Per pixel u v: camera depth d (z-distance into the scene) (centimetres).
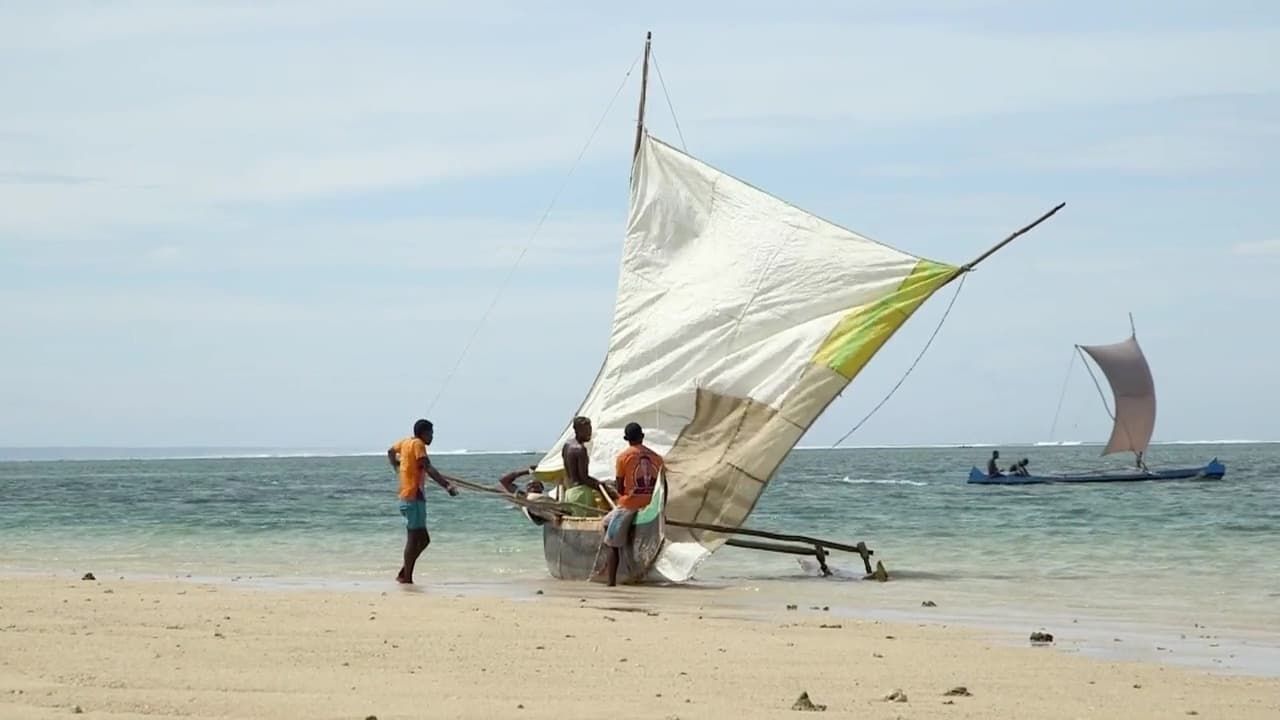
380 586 1800
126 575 1966
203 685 890
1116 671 1070
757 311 2155
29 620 1228
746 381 2114
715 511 2045
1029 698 938
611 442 2145
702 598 1672
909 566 2192
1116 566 2177
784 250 2178
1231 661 1167
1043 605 1617
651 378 2170
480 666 1021
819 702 899
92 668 946
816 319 2123
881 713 862
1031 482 6700
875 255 2136
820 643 1206
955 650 1179
